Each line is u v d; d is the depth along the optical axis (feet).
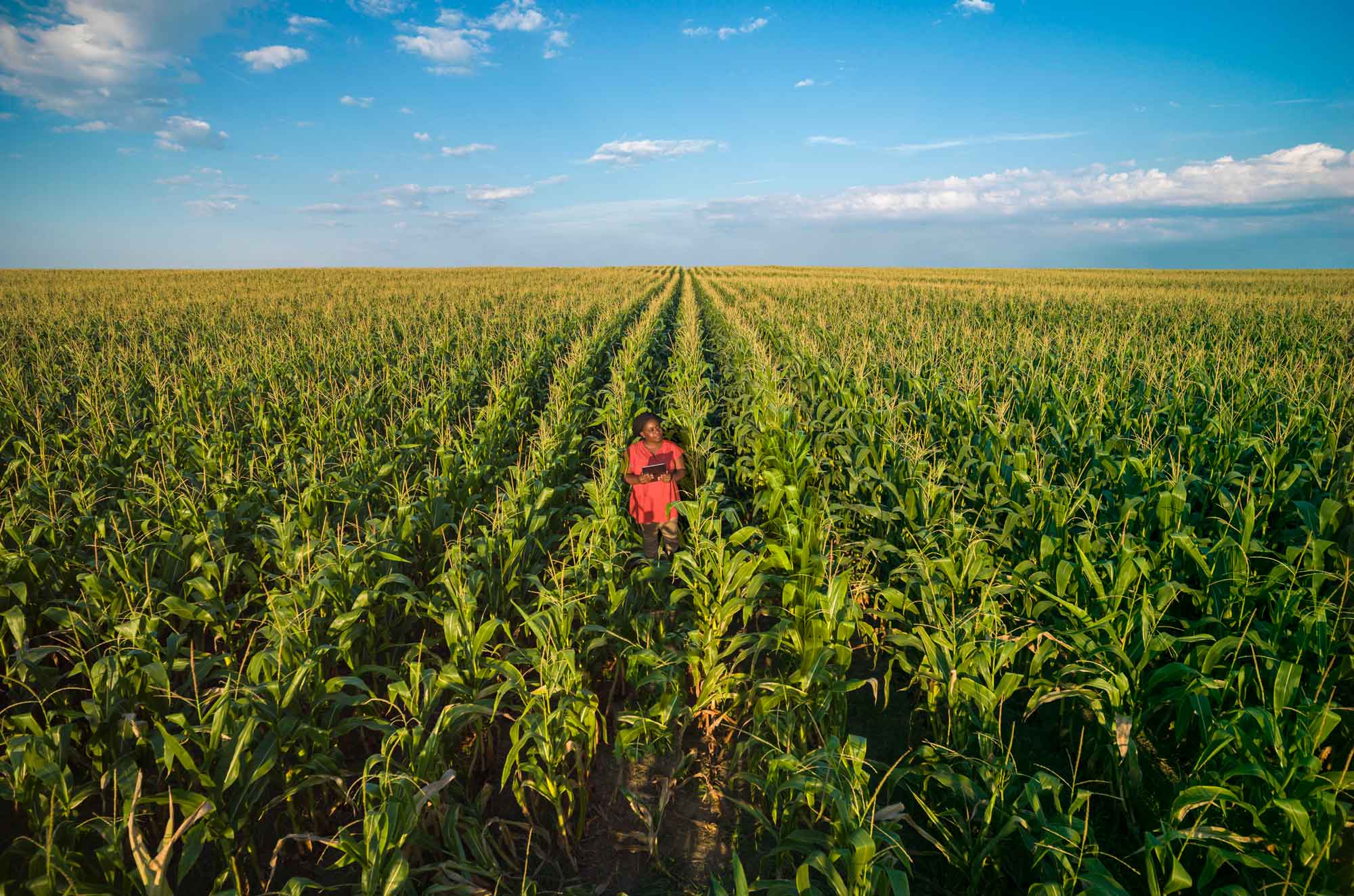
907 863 9.28
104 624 15.67
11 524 17.49
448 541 22.34
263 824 12.32
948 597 15.89
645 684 13.92
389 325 75.56
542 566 19.26
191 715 13.24
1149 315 79.82
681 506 19.54
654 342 67.97
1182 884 8.92
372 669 13.46
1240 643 12.30
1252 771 9.99
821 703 13.55
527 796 13.05
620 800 13.64
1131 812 12.35
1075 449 25.75
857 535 23.57
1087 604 15.93
